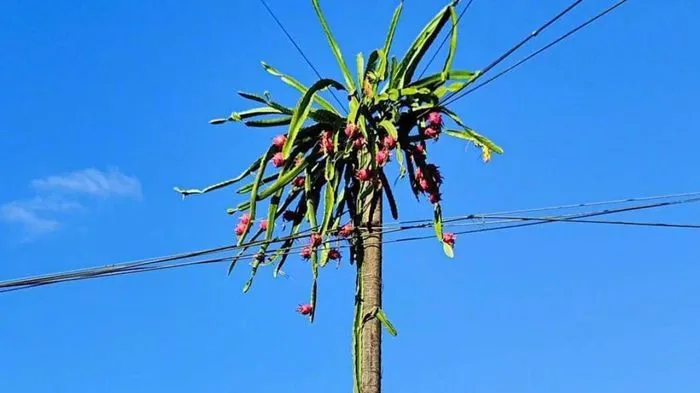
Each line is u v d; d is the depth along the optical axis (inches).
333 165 410.6
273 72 435.8
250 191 434.3
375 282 401.4
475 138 405.4
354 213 414.9
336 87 416.2
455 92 403.5
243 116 425.7
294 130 394.9
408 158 414.9
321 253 412.5
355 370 390.3
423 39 411.2
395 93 405.1
